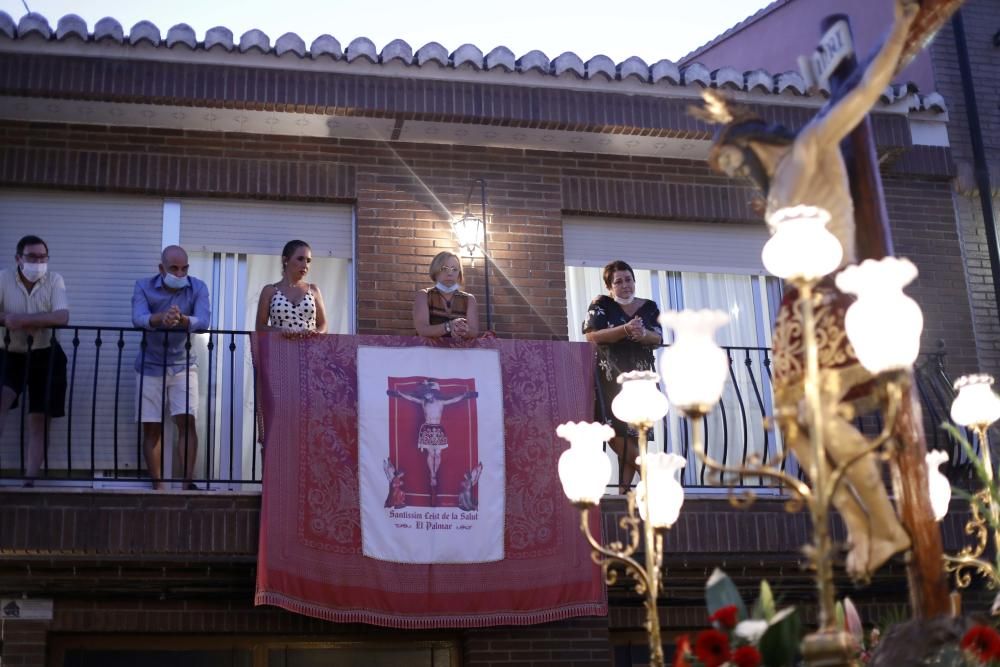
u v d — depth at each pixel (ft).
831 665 13.21
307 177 32.17
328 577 27.12
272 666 29.60
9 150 30.99
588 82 32.58
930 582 15.20
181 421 29.40
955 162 36.27
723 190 34.58
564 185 33.60
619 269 31.12
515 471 28.78
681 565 30.83
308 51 31.07
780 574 31.60
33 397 28.73
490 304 32.14
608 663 29.78
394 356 28.94
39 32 29.94
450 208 32.71
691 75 33.06
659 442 32.99
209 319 29.76
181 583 28.71
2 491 26.89
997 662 15.33
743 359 34.04
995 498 20.18
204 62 30.68
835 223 15.02
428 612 27.55
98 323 30.78
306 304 29.25
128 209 31.58
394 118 31.65
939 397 32.40
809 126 15.14
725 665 15.46
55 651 28.71
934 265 35.32
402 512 27.91
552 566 28.43
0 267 30.66
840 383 14.75
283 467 27.48
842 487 15.14
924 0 15.03
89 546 27.02
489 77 32.07
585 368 29.89
